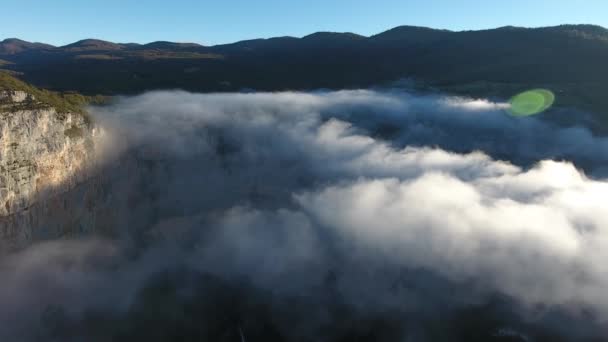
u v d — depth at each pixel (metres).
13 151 62.41
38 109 68.00
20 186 63.34
